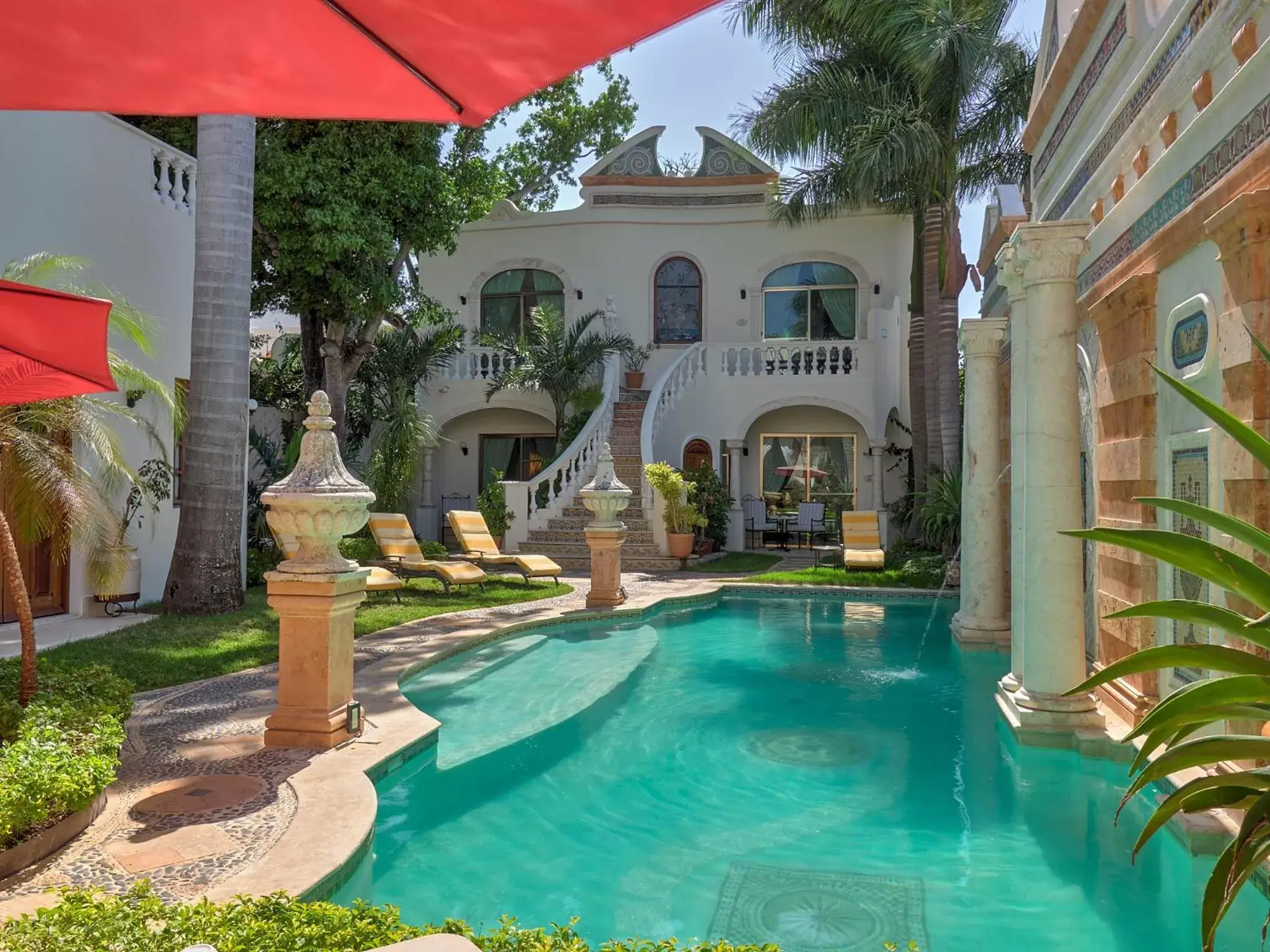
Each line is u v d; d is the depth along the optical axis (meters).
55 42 1.95
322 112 2.22
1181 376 5.46
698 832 4.90
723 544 19.50
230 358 10.30
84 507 6.98
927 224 16.25
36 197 9.63
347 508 5.78
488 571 15.69
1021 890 4.18
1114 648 6.97
